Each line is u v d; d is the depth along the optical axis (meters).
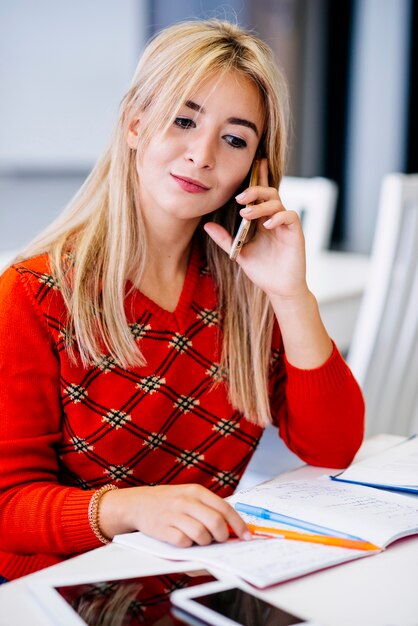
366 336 1.87
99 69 3.46
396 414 2.06
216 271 1.23
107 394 1.10
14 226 3.41
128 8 3.48
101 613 0.71
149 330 1.14
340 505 0.97
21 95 3.28
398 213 1.79
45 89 3.34
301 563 0.80
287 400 1.25
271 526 0.91
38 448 1.07
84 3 3.35
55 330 1.07
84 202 1.18
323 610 0.73
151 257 1.16
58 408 1.10
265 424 1.24
